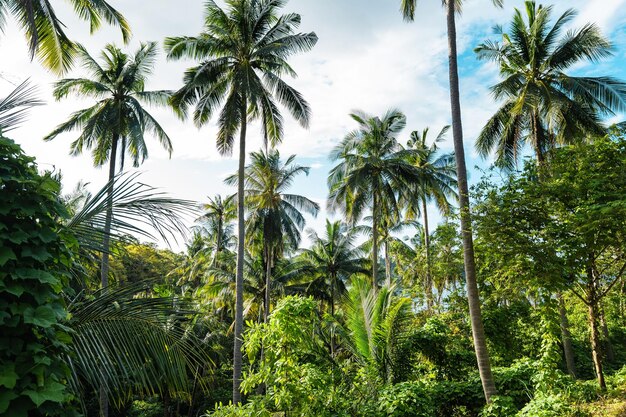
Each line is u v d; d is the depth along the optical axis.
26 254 3.37
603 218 9.47
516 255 10.52
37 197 3.57
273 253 29.67
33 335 3.37
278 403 7.66
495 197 11.07
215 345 23.39
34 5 9.40
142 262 34.28
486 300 16.66
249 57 19.38
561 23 18.67
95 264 4.78
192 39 18.84
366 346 10.83
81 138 22.28
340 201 27.11
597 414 8.93
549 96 17.89
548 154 18.70
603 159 10.73
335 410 8.42
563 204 10.82
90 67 21.28
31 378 3.17
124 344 4.20
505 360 16.36
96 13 11.99
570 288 10.98
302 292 33.38
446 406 11.43
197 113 19.48
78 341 4.03
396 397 8.98
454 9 12.65
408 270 32.56
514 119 19.83
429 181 26.45
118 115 20.91
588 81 18.20
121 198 4.54
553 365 10.28
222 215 37.31
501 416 9.58
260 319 32.50
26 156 3.64
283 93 19.80
